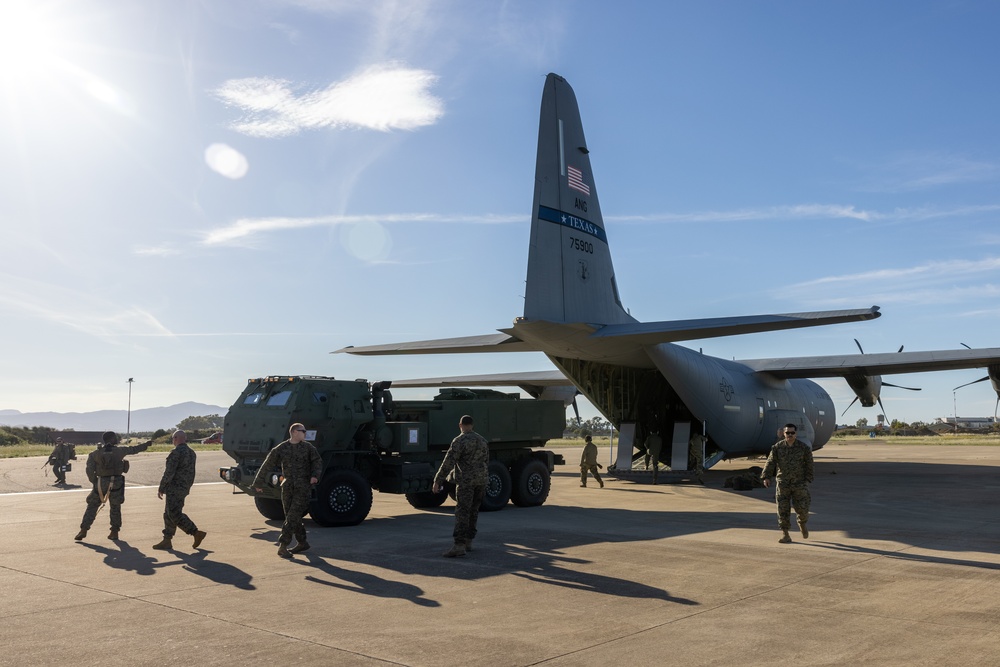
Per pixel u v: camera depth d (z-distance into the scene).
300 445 9.20
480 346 17.16
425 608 6.41
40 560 8.90
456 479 9.05
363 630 5.74
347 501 11.69
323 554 9.13
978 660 4.89
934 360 20.48
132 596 6.96
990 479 20.22
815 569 7.98
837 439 69.81
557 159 15.95
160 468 26.06
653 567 8.14
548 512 13.52
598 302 16.86
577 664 4.89
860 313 12.31
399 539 10.30
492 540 10.12
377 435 12.98
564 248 15.87
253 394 12.74
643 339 15.09
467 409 13.92
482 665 4.89
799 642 5.33
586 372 20.08
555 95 16.09
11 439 59.22
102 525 12.05
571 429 73.62
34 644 5.44
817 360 22.97
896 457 32.75
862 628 5.68
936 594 6.80
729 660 4.95
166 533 9.66
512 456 14.67
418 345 17.80
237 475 12.23
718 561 8.48
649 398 22.58
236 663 4.97
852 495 16.11
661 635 5.54
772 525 11.52
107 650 5.28
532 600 6.67
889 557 8.68
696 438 20.27
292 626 5.87
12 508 14.64
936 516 12.54
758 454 23.95
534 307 14.81
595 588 7.14
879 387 25.80
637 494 16.98
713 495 16.69
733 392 21.38
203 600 6.77
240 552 9.36
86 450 46.75
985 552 9.02
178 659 5.06
